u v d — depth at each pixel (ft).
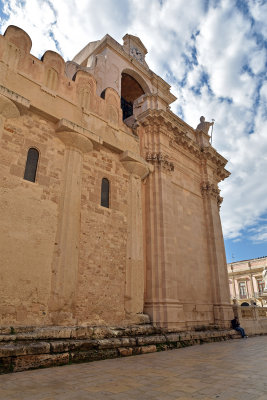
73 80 49.39
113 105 52.01
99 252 41.04
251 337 59.77
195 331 50.80
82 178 42.32
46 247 35.01
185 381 20.74
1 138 34.27
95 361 29.01
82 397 16.89
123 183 49.26
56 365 26.20
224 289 63.10
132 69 72.59
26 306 31.30
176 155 65.36
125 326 39.37
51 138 40.09
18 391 17.90
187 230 61.26
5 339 26.37
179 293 53.62
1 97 33.94
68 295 34.32
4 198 32.78
